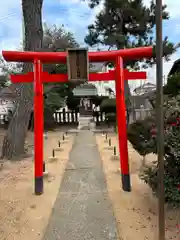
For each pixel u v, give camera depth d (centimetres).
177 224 299
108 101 1394
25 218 325
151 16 1249
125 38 1198
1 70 1406
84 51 433
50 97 1266
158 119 233
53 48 1268
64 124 1512
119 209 349
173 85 580
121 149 430
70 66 439
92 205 364
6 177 501
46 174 495
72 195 405
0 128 1324
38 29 643
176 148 299
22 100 664
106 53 448
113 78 455
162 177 238
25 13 641
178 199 288
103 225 306
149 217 322
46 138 1009
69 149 786
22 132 670
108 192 416
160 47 227
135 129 447
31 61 451
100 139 964
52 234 287
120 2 1189
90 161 627
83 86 1539
